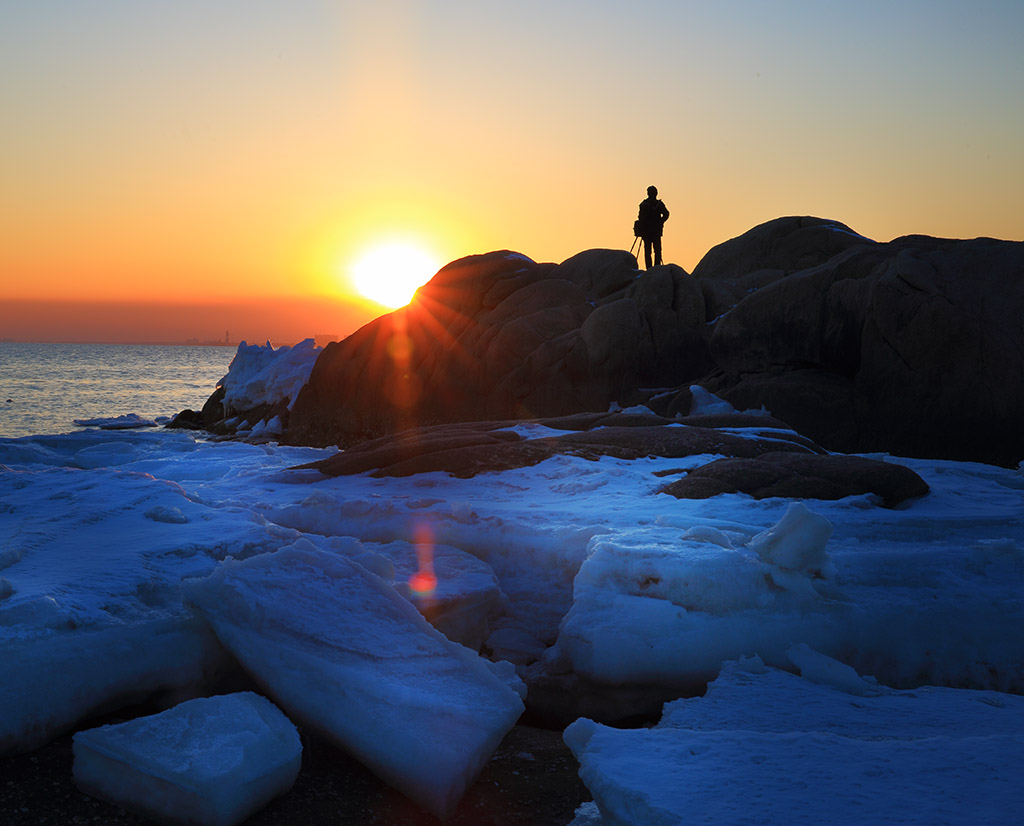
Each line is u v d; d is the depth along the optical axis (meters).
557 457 9.37
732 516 6.78
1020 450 13.66
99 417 32.09
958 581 5.28
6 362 104.75
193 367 109.75
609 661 4.65
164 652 4.02
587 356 18.00
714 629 4.77
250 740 3.36
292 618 4.13
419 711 3.67
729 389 16.31
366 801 3.55
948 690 4.39
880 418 14.74
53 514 6.27
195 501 7.31
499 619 5.86
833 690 4.30
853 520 6.61
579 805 3.76
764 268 22.33
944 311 14.21
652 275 18.94
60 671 3.67
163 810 3.18
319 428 21.72
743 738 3.31
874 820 2.58
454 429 11.22
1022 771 2.92
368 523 7.04
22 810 3.19
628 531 6.08
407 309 21.95
